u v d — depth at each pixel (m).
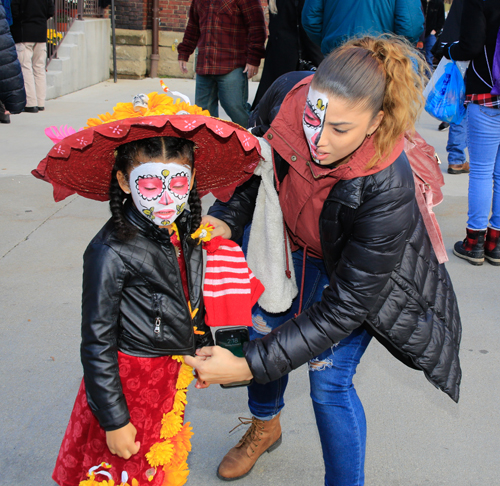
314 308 1.67
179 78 11.25
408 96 1.44
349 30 3.48
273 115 1.99
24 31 7.31
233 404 2.64
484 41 3.66
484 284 3.87
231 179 1.88
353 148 1.48
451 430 2.50
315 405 1.89
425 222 1.86
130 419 1.68
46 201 4.81
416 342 1.76
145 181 1.52
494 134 3.87
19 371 2.71
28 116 7.50
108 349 1.53
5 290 3.40
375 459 2.32
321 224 1.69
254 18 5.47
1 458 2.21
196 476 2.22
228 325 1.83
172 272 1.63
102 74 10.70
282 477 2.23
